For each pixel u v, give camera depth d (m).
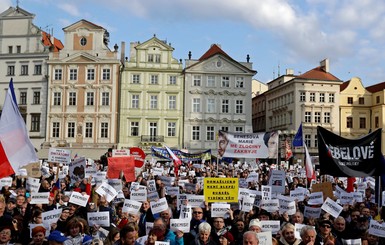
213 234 11.61
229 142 24.95
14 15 73.19
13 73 72.81
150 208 13.97
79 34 72.19
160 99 72.19
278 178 19.86
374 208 15.36
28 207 13.84
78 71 71.81
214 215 12.97
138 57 72.31
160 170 27.34
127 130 71.50
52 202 15.70
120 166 20.84
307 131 76.88
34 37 72.69
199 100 72.62
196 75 72.75
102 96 71.44
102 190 14.54
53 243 9.07
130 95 71.94
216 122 72.44
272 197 17.38
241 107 73.19
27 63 72.56
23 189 14.62
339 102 78.56
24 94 72.38
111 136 70.81
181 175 28.97
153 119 71.75
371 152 15.98
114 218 14.05
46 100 71.56
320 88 77.88
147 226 12.29
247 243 8.09
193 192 19.53
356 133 79.00
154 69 72.19
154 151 42.44
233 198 14.54
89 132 71.31
